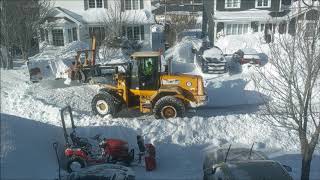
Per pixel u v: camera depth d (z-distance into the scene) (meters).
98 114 16.30
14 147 10.91
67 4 33.97
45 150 11.97
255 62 24.97
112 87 16.61
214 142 13.91
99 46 28.81
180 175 11.42
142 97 16.20
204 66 24.44
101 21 32.59
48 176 10.35
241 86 20.81
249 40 31.72
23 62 28.08
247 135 14.36
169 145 13.80
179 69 25.33
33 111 16.77
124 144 12.16
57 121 15.57
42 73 20.75
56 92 18.83
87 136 13.95
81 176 9.19
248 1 34.62
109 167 9.75
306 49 8.98
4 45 26.34
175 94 15.88
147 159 11.73
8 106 17.62
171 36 34.44
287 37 10.76
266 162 9.30
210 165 10.05
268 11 34.25
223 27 34.91
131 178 9.30
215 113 17.28
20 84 20.81
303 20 9.51
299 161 12.41
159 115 15.68
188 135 14.36
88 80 19.42
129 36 33.66
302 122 10.23
